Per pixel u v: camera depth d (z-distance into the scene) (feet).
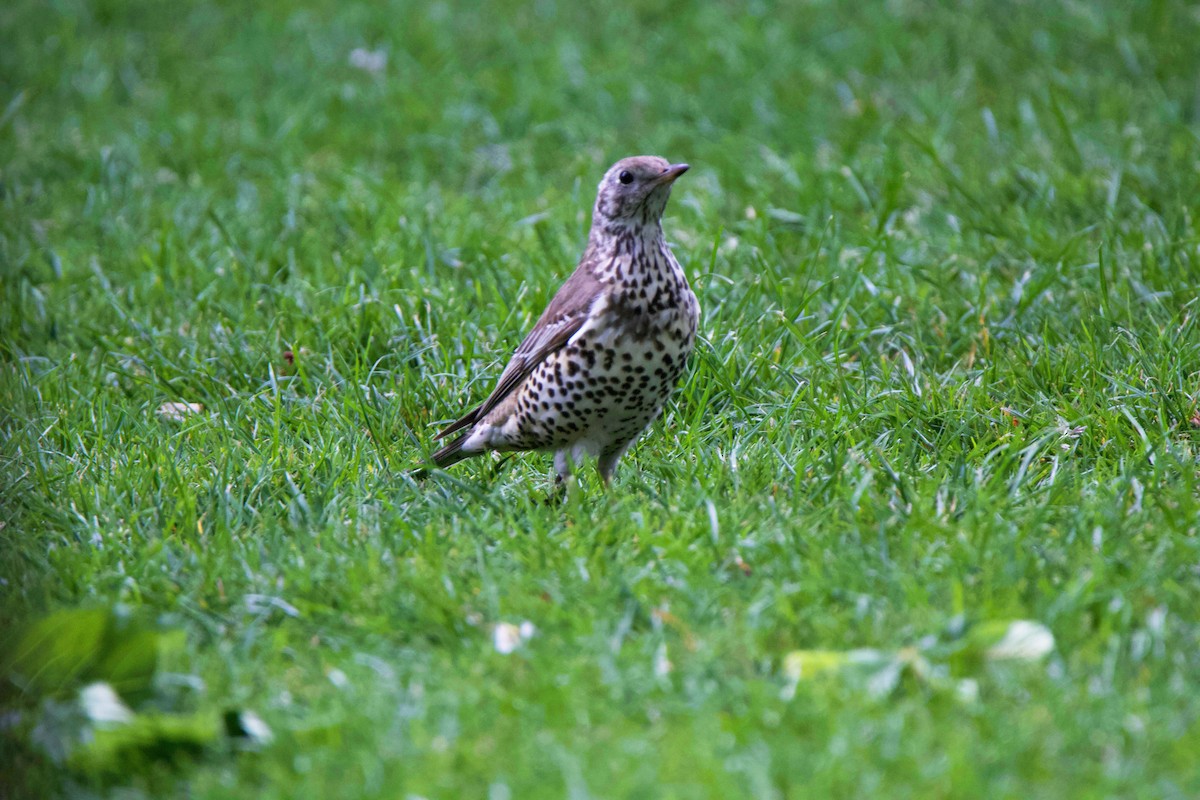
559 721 22.74
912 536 28.73
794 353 40.19
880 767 21.13
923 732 21.85
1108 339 39.11
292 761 22.09
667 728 22.52
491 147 61.82
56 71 74.95
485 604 27.25
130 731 22.29
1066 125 52.01
